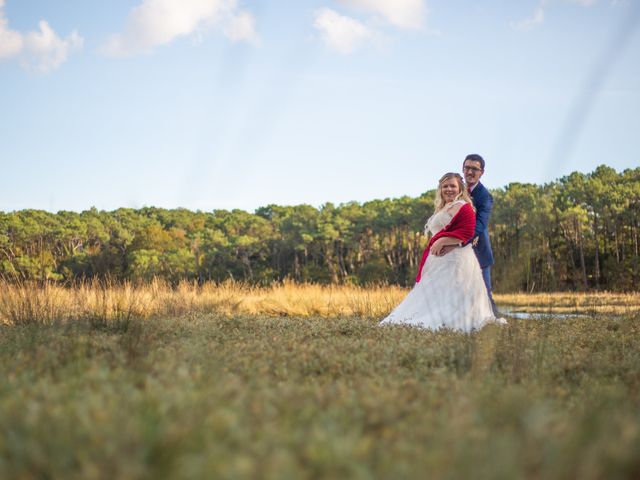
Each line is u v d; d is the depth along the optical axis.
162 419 2.15
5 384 2.94
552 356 4.56
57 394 2.56
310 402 2.59
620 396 3.06
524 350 4.42
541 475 1.71
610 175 60.59
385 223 97.19
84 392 2.64
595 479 1.68
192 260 39.41
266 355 4.21
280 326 6.65
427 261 7.68
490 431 2.09
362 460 1.86
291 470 1.71
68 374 3.18
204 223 103.56
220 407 2.38
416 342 5.17
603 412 2.39
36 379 3.19
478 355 4.22
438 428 2.18
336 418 2.37
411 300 7.64
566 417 2.41
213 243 81.12
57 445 1.93
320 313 11.61
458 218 7.48
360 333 6.11
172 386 2.80
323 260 94.19
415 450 1.92
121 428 2.01
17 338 4.94
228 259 82.12
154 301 9.77
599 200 56.84
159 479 1.73
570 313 9.97
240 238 86.06
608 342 5.77
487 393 2.93
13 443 1.96
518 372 3.85
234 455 1.87
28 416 2.18
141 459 1.80
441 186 7.71
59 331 5.47
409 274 71.94
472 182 7.97
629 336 6.19
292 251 95.69
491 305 7.69
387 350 4.54
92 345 4.53
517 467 1.70
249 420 2.29
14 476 1.81
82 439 1.99
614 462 1.77
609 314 9.81
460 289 7.34
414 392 2.94
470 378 3.58
